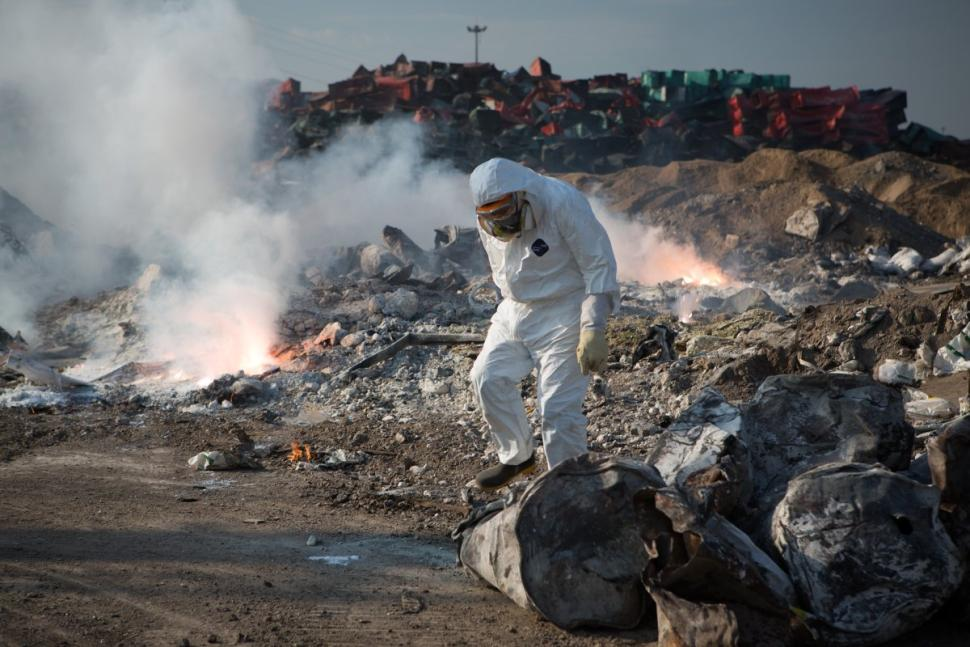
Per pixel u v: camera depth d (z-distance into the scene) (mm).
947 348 8320
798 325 9328
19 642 3510
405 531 5117
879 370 8336
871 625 3252
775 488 3900
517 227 4410
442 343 9023
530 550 3666
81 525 5141
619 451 6773
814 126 54125
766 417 4176
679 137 49469
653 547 3352
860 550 3369
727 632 3082
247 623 3729
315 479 6406
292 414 8664
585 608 3629
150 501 5738
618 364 9234
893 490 3467
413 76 56344
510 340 4699
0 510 5453
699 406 4199
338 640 3580
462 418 8102
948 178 34281
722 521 3482
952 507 3561
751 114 54562
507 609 3877
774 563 3391
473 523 4266
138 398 9219
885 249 26516
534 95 55219
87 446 7457
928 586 3318
